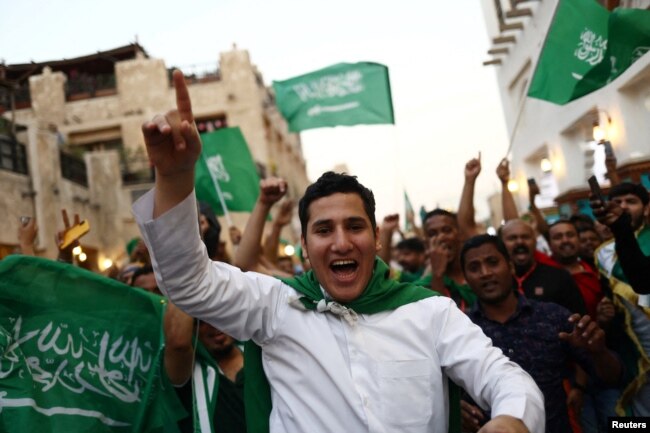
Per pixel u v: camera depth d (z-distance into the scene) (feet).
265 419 6.46
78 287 9.22
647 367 11.60
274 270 13.73
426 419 5.90
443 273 12.96
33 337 8.74
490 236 10.74
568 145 37.99
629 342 12.29
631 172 26.27
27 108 66.64
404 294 6.48
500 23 42.65
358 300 6.31
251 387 6.59
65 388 8.73
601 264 13.82
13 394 8.23
